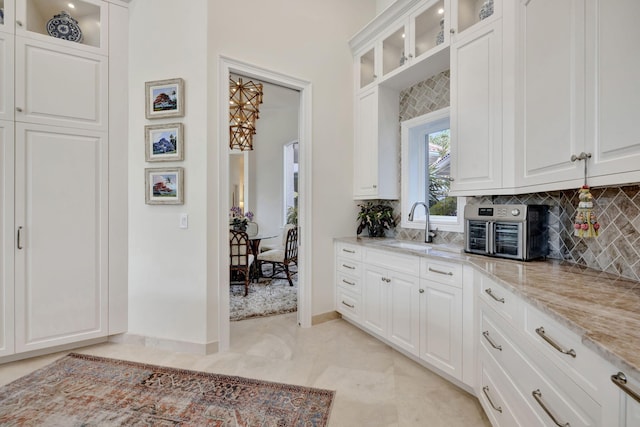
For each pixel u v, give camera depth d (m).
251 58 2.62
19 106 2.20
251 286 4.27
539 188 1.51
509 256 1.84
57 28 2.40
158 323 2.47
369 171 3.09
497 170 1.87
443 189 2.86
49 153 2.30
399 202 3.12
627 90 0.98
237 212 5.53
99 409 1.70
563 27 1.30
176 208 2.44
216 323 2.42
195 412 1.68
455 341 1.88
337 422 1.61
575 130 1.23
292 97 5.39
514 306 1.24
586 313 0.92
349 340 2.64
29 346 2.24
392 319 2.40
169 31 2.45
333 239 3.15
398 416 1.66
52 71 2.30
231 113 4.60
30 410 1.68
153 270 2.48
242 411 1.70
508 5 1.80
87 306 2.43
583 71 1.18
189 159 2.40
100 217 2.46
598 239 1.54
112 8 2.48
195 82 2.39
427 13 2.50
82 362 2.22
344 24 3.24
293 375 2.07
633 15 0.96
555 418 0.94
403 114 3.07
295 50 2.88
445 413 1.68
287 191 6.00
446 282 1.94
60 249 2.34
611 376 0.70
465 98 2.08
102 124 2.46
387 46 2.95
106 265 2.48
